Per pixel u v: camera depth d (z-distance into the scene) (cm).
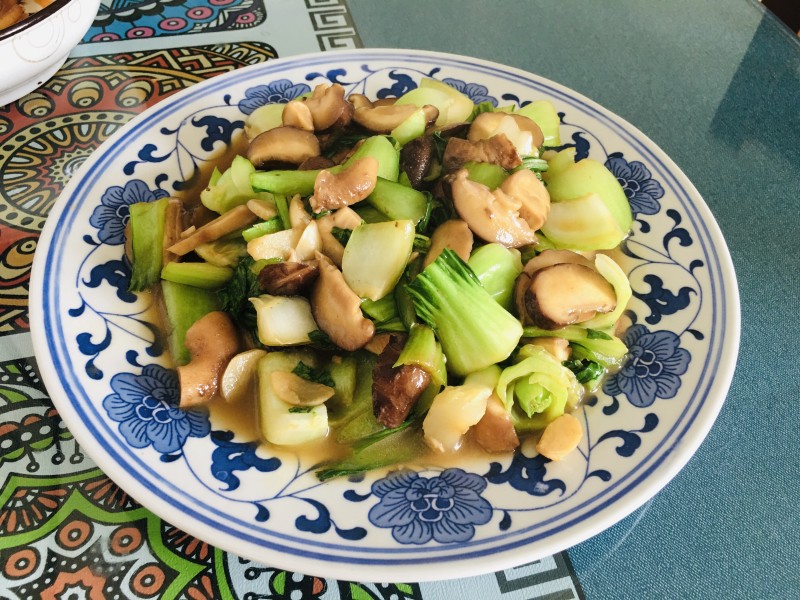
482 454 24
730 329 26
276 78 35
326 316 26
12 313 27
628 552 22
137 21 40
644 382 25
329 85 35
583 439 24
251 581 21
